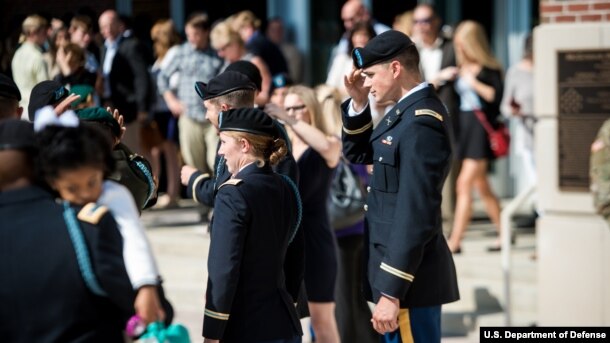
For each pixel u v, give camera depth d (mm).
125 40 28328
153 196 14242
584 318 21234
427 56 25438
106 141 10375
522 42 30531
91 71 25781
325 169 17328
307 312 16078
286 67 27547
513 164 30844
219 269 12453
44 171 10125
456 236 24484
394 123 13922
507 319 21406
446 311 22938
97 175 10211
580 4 21156
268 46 27203
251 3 32406
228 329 12758
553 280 21484
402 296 13656
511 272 23484
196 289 24828
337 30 31516
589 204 21016
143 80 28062
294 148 17781
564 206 21281
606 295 21031
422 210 13508
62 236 9953
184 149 27484
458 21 31266
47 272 9914
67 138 10047
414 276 13852
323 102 18969
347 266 18516
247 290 12758
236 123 13086
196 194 15586
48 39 28047
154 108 29469
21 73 25312
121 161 13031
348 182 18359
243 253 12680
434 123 13688
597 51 20781
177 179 30828
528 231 27219
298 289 14031
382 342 14430
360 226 18469
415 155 13555
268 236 12852
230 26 25672
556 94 21172
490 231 27172
